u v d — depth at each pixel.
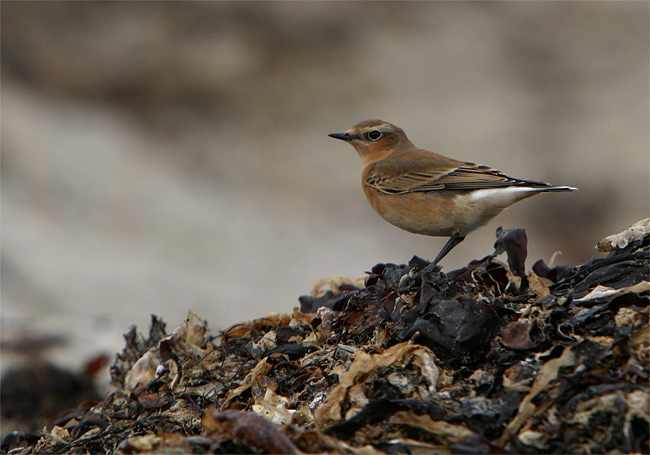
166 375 5.85
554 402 3.93
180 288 16.77
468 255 20.05
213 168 22.00
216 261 18.45
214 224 19.75
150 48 24.06
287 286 17.92
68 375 9.54
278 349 5.61
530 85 23.61
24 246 16.75
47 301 15.13
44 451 5.50
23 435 6.00
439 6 25.56
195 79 23.77
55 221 18.33
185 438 4.03
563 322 4.49
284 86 23.62
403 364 4.40
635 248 5.75
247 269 18.34
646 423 3.70
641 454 3.61
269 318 6.69
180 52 24.06
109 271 16.70
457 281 5.57
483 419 3.98
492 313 4.61
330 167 22.16
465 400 4.11
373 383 4.32
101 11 24.62
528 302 5.13
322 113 23.30
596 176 20.91
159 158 21.98
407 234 20.91
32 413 9.30
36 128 21.20
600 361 4.08
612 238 5.83
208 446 3.92
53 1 24.23
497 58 24.14
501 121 22.25
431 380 4.28
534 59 24.42
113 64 23.80
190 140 22.80
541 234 20.59
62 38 24.03
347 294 6.27
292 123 23.16
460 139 22.03
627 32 24.64
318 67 23.92
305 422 4.47
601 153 21.28
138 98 23.61
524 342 4.37
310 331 5.95
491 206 7.97
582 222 20.66
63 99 23.27
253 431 3.85
